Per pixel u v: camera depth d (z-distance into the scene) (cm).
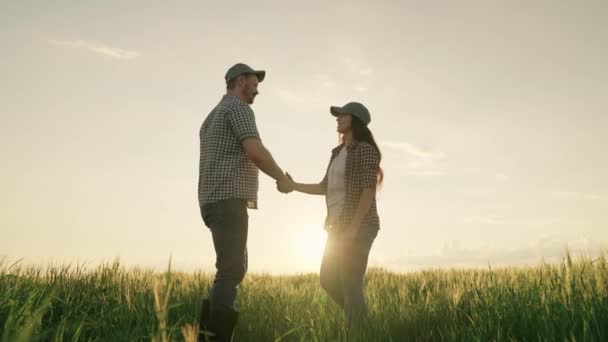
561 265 402
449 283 551
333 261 409
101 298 427
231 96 405
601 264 395
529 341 313
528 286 402
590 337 279
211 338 361
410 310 409
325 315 418
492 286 436
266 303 484
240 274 378
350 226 388
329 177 425
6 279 399
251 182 392
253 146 374
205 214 391
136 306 409
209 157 386
